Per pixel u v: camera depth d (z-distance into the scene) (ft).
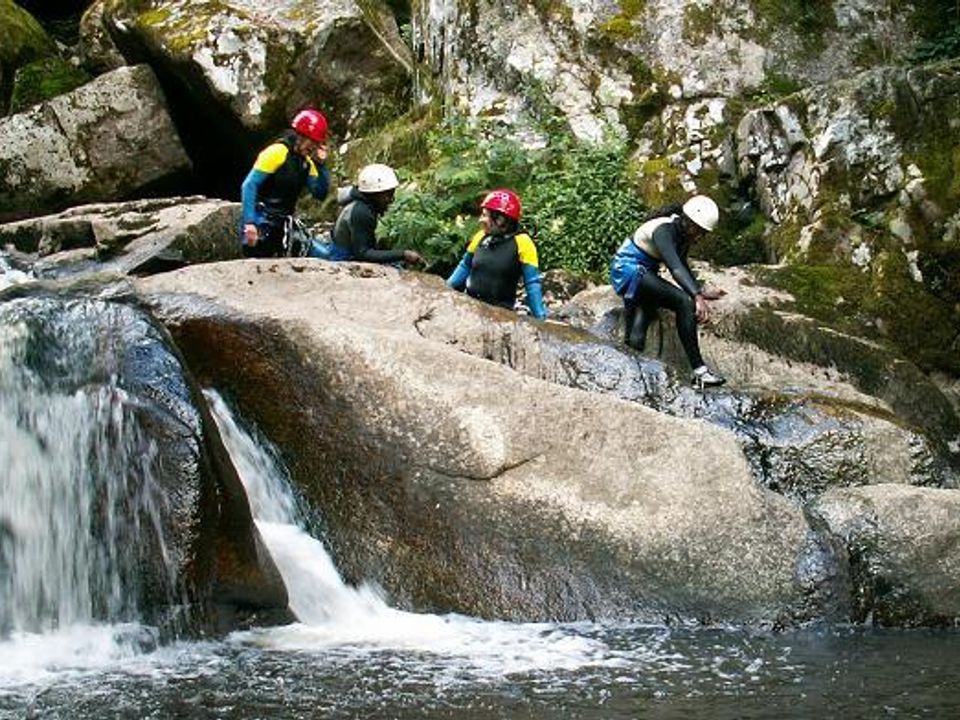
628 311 31.04
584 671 18.19
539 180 40.75
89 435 19.93
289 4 50.75
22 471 20.06
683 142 41.04
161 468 19.58
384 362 23.45
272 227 32.60
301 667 18.04
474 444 22.72
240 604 20.11
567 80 43.14
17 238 41.11
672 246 30.01
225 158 52.75
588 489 22.41
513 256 30.60
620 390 26.61
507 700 16.65
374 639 19.84
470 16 45.19
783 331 32.50
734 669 18.45
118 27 51.88
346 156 47.78
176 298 24.88
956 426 32.50
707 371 28.84
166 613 19.27
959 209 35.88
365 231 31.68
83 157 49.37
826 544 22.17
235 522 20.08
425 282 27.71
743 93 42.19
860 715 16.30
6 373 20.42
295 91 49.19
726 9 43.16
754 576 21.77
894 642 20.40
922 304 35.22
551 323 27.84
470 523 22.26
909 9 43.98
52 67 54.49
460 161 41.27
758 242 38.81
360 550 22.24
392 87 50.37
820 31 43.29
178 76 49.96
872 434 25.71
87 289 25.09
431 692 16.94
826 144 37.01
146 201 41.47
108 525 19.58
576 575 21.80
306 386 23.59
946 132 36.78
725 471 22.61
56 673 17.53
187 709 16.06
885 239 35.83
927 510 22.54
